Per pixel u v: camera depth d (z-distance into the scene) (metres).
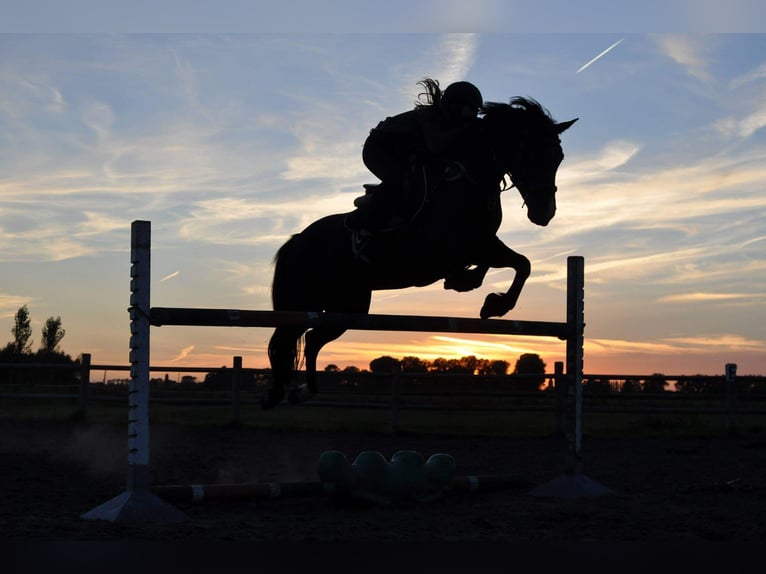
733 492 6.23
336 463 5.25
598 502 5.64
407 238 5.47
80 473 7.34
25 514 4.98
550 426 14.55
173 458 8.71
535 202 5.39
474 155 5.41
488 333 5.57
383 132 5.55
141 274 4.71
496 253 5.57
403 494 5.49
